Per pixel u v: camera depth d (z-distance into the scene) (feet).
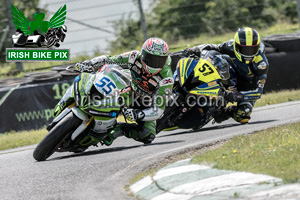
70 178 55.72
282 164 46.75
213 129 91.35
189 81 84.07
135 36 176.86
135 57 75.31
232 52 91.91
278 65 147.95
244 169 46.50
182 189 44.14
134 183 50.52
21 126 127.65
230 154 54.29
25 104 128.26
